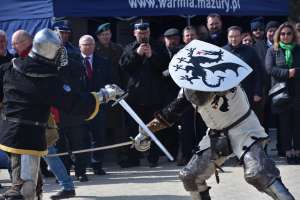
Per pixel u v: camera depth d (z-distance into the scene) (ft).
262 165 21.03
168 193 31.40
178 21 49.73
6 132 22.79
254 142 21.59
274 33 40.22
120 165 39.58
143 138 23.16
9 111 22.81
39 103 22.52
